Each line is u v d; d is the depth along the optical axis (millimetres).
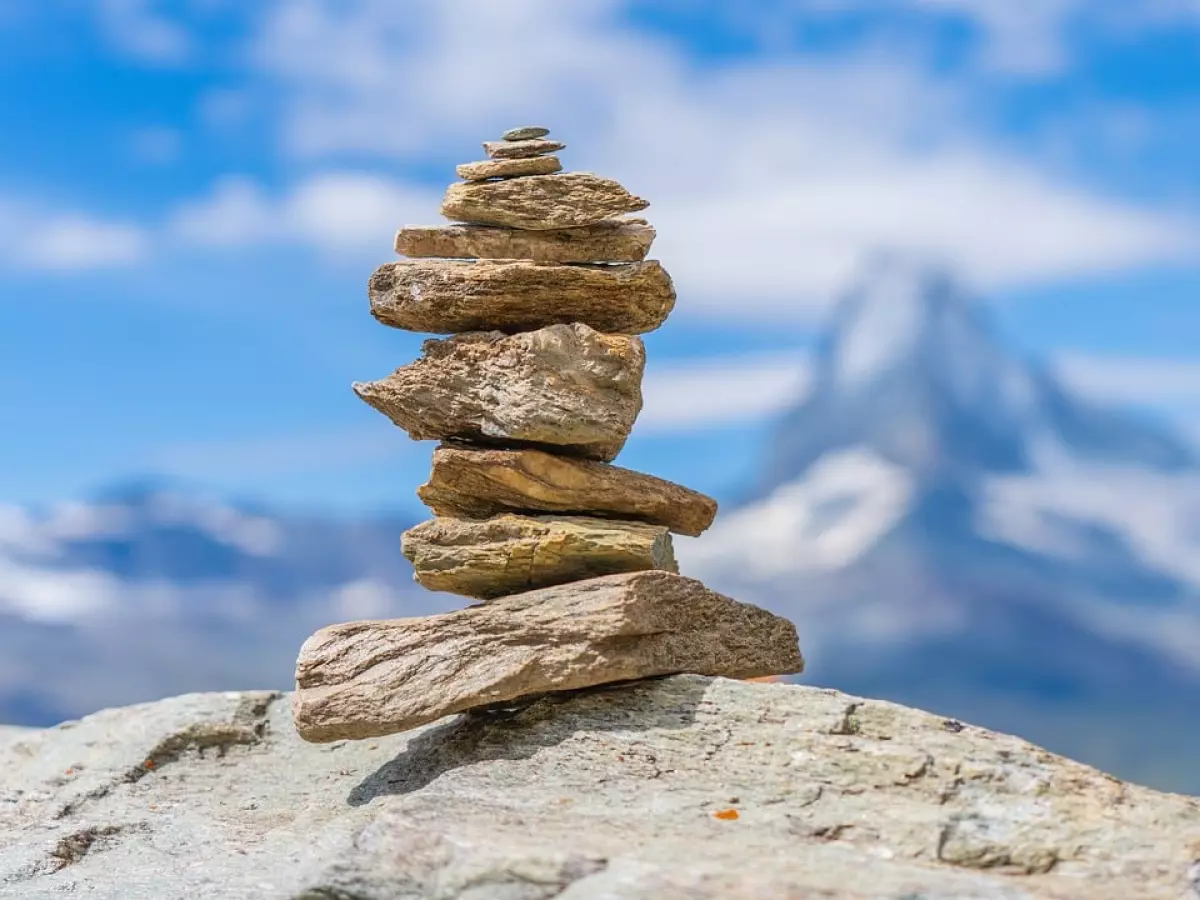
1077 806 8430
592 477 10516
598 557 10312
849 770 8914
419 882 7863
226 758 11820
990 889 7449
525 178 10562
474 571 10438
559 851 7676
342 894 8031
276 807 10648
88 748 12023
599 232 10617
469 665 9820
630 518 10805
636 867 7469
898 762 8867
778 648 10828
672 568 10898
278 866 9203
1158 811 8359
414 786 9938
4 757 12367
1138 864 7945
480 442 10711
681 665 10125
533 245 10547
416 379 10562
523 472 10320
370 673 9859
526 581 10484
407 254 10859
